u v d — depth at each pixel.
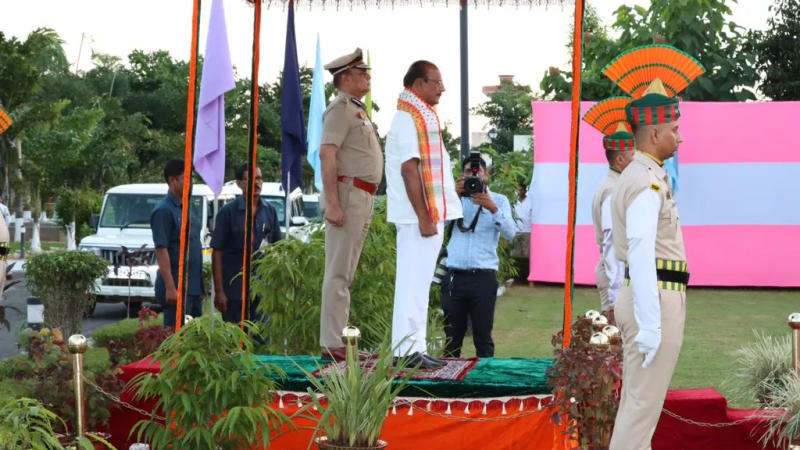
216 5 7.21
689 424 6.11
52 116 33.44
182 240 6.63
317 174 11.12
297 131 9.30
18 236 37.09
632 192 4.98
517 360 6.77
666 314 5.02
